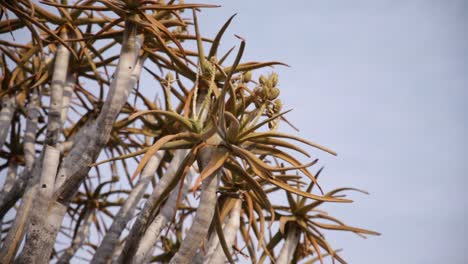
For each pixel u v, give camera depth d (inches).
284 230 438.0
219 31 365.7
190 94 326.0
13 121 583.2
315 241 427.5
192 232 275.3
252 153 295.3
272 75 298.4
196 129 291.3
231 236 393.1
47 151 331.6
